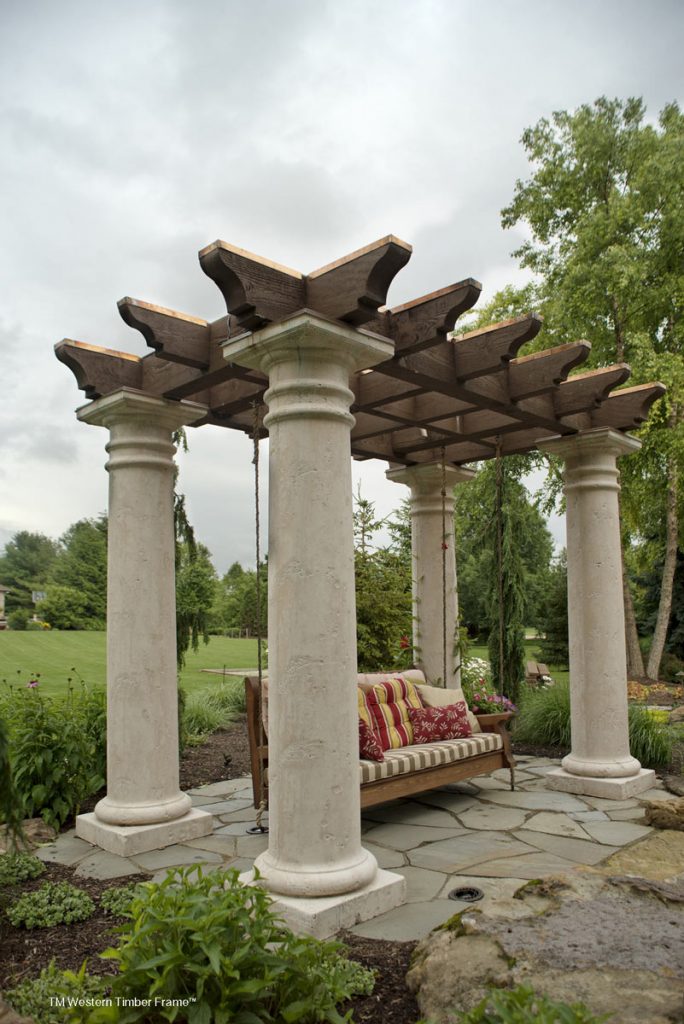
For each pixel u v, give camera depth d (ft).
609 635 19.60
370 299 10.63
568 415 18.61
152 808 15.05
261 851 14.39
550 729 26.27
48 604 126.52
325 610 11.05
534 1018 5.63
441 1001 7.56
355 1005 8.20
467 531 57.41
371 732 16.39
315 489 11.20
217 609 125.29
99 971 9.24
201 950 6.96
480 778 21.45
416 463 23.25
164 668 15.79
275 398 11.53
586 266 48.52
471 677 25.11
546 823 16.30
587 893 9.59
